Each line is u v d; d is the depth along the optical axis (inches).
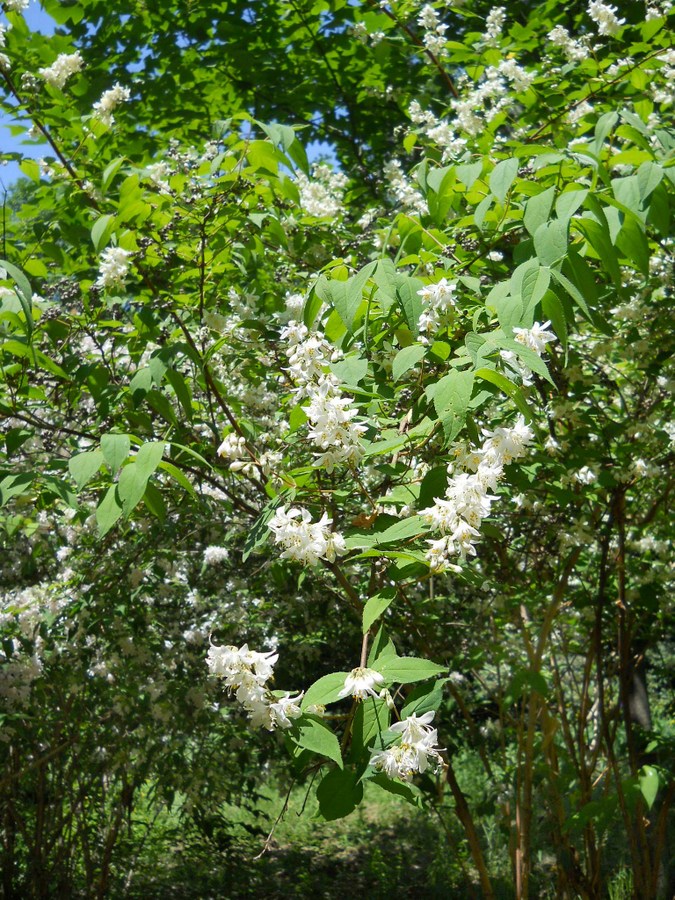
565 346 75.0
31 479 88.9
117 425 124.2
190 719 176.1
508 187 80.7
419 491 82.9
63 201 126.4
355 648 196.4
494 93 151.9
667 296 147.5
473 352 70.1
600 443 140.3
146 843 244.1
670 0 166.2
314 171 170.2
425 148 145.4
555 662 176.7
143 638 175.9
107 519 73.9
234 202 112.4
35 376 123.0
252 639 186.7
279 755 205.0
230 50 222.8
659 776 149.9
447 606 171.3
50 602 167.0
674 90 148.6
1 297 103.3
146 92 219.9
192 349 103.8
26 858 205.3
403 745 65.2
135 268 128.1
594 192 78.9
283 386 130.3
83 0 224.4
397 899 243.9
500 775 222.5
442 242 107.6
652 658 265.9
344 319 77.6
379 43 202.1
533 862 230.2
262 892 241.3
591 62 147.3
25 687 158.6
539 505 142.9
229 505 139.3
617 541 173.0
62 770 198.1
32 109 131.6
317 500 94.4
